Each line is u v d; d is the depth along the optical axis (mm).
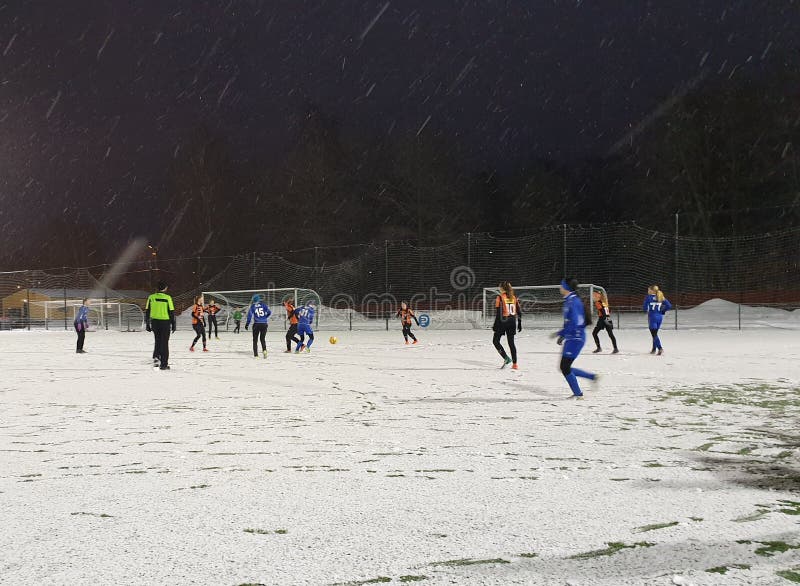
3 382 12523
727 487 4641
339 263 64688
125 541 3588
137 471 5273
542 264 59781
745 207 50469
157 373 14172
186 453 5961
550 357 17359
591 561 3250
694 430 6934
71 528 3822
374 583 3004
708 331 31219
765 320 38750
